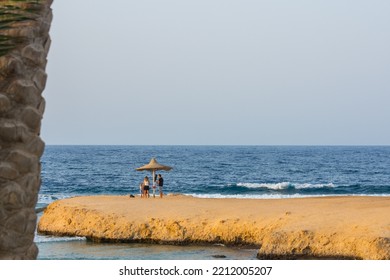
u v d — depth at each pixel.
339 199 56.94
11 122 9.34
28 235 9.63
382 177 157.38
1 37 9.16
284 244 40.53
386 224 40.75
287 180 146.00
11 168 9.34
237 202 55.12
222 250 44.88
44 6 9.69
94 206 52.16
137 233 47.97
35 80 9.57
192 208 50.94
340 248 39.22
